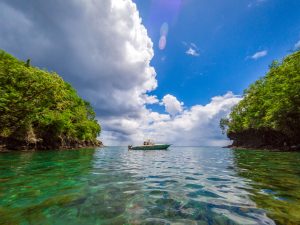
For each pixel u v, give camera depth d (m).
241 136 57.84
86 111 58.19
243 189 4.84
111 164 10.80
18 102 21.73
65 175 6.70
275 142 38.28
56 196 4.09
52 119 27.84
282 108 30.69
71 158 13.81
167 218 2.94
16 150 22.12
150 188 4.95
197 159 14.67
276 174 7.17
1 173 6.92
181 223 2.76
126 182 5.68
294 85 29.11
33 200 3.78
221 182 5.76
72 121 39.81
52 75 25.78
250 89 50.81
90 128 52.44
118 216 3.00
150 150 32.78
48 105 26.06
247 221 2.85
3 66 21.75
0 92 20.41
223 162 12.19
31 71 22.81
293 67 31.84
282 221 2.84
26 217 2.93
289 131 31.67
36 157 13.84
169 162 12.36
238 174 7.28
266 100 38.75
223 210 3.31
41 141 26.38
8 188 4.76
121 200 3.86
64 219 2.86
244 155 19.09
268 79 43.03
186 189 4.86
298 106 29.25
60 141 30.50
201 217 2.99
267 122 35.91
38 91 23.08
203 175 7.12
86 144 49.00
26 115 23.03
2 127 21.67
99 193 4.38
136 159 14.69
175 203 3.70
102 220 2.83
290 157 15.80
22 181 5.58
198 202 3.78
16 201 3.71
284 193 4.42
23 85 22.02
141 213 3.14
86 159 13.47
